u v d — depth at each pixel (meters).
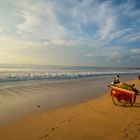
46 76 29.84
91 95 14.56
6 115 8.38
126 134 6.40
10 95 13.09
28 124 7.21
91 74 43.84
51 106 10.34
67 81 24.97
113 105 10.65
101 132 6.53
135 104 10.88
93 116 8.38
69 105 10.70
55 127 6.91
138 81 26.80
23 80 23.36
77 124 7.27
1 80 21.94
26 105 10.40
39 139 5.88
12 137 6.01
